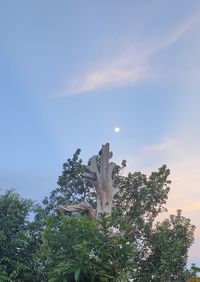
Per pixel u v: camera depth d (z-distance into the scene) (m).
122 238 10.44
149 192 30.64
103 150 17.81
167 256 26.08
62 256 9.95
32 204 25.44
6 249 22.75
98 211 17.06
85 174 17.78
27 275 22.62
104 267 10.01
